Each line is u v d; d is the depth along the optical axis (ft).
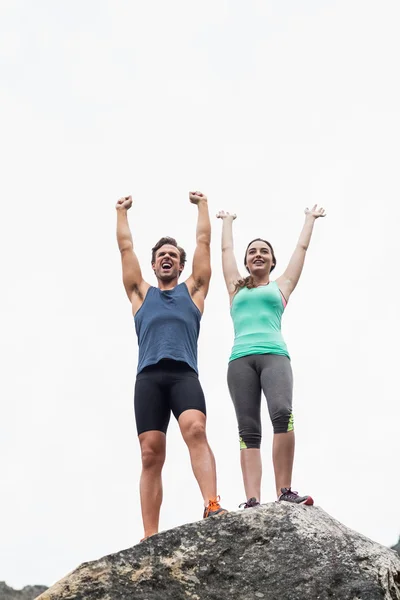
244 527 19.66
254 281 26.03
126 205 26.91
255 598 18.51
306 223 27.43
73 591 18.61
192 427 22.43
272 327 24.99
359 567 18.86
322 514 20.44
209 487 21.61
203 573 18.95
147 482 22.68
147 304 24.75
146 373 23.62
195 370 23.79
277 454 22.84
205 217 26.35
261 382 24.07
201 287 25.31
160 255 25.64
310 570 18.83
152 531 22.22
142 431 23.08
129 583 18.72
